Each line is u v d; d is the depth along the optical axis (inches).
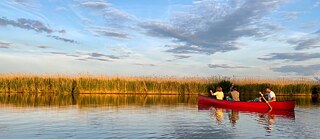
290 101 883.4
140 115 762.8
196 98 1440.7
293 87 1792.6
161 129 568.7
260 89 1786.4
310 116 768.9
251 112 847.7
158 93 1770.4
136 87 1755.7
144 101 1203.9
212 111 864.9
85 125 605.3
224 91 1716.3
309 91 1788.9
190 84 1771.7
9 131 540.1
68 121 653.9
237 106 976.9
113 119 689.6
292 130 568.1
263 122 662.5
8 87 1679.4
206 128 582.2
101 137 495.5
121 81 1754.4
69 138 487.2
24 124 611.8
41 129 559.5
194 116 752.3
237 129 573.6
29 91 1686.8
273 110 902.4
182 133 531.8
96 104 1037.2
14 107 911.7
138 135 512.4
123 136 504.1
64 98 1306.6
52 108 898.1
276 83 1806.1
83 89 1710.1
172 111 855.7
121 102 1135.0
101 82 1731.1
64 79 1710.1
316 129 580.4
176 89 1770.4
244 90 1791.3
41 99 1226.0
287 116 765.9
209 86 1754.4
